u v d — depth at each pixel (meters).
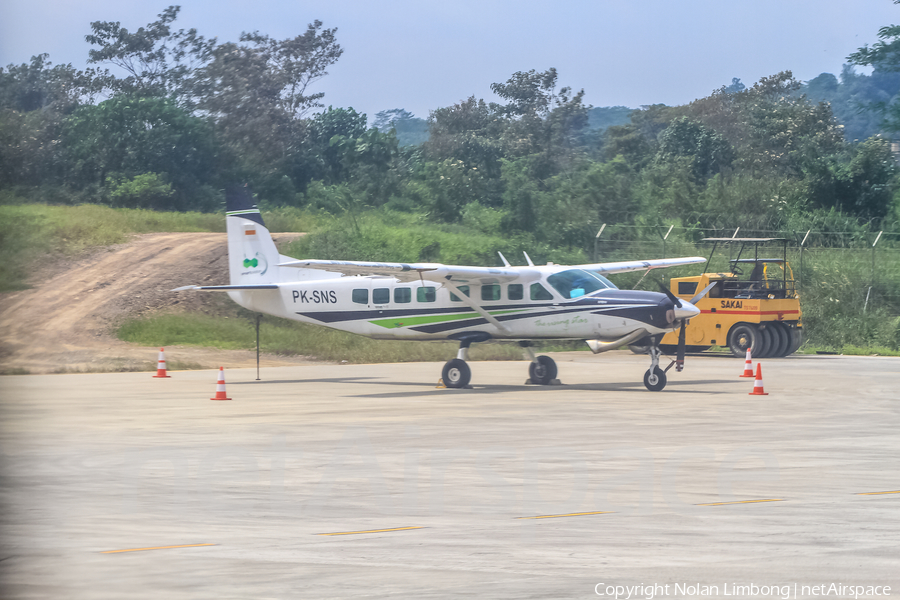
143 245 147.50
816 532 27.66
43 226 149.38
